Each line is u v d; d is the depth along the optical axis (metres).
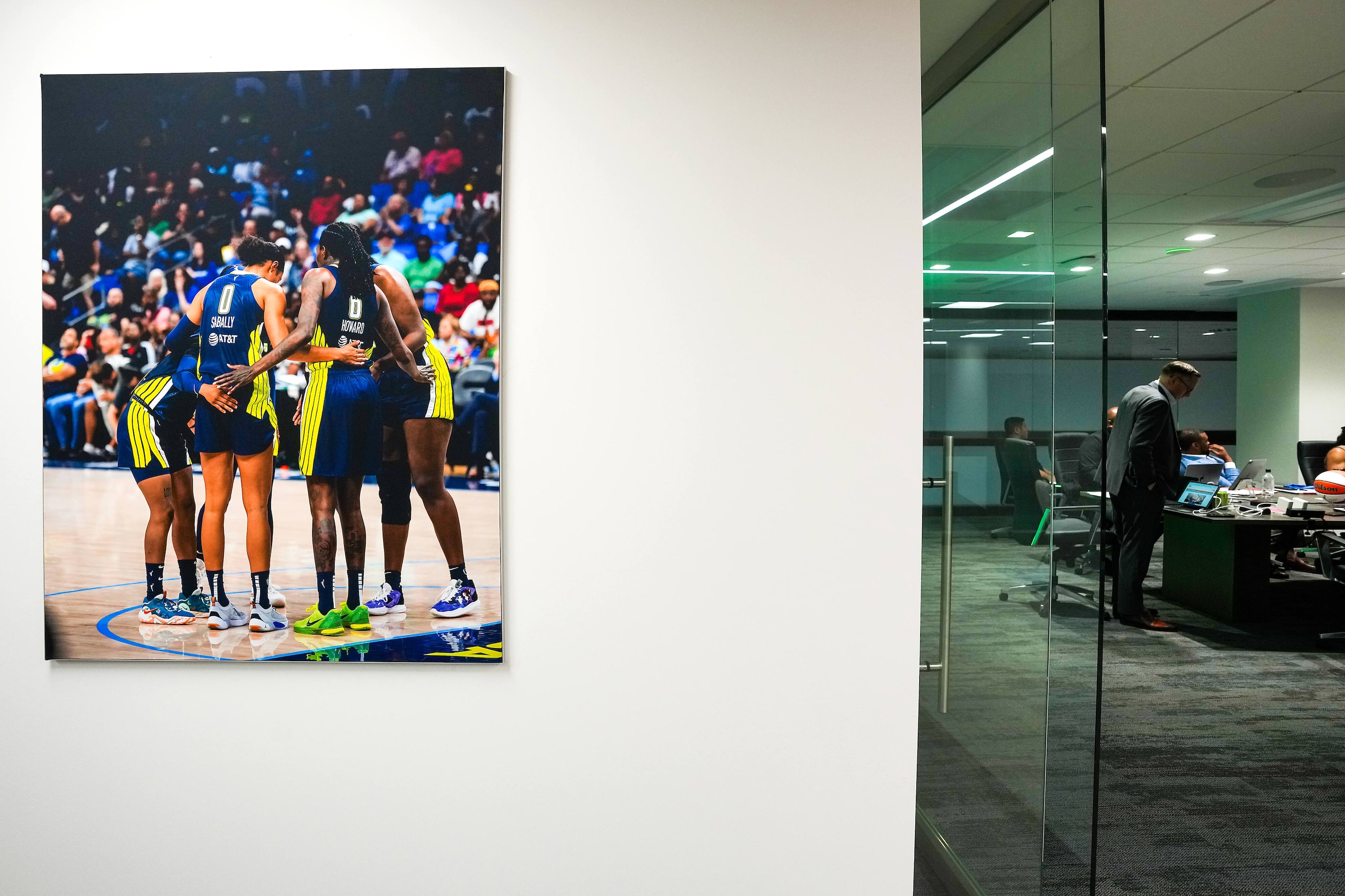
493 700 1.64
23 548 1.63
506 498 1.63
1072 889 1.68
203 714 1.64
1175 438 4.64
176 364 1.61
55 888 1.65
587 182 1.62
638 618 1.64
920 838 2.21
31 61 1.60
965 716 2.04
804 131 1.62
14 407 1.62
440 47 1.61
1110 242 6.09
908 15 1.61
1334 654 4.28
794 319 1.63
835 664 1.65
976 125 1.92
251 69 1.61
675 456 1.63
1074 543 1.66
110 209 1.60
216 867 1.65
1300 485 6.98
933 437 2.18
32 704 1.64
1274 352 8.58
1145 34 2.69
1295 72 3.01
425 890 1.65
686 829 1.65
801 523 1.64
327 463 1.61
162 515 1.62
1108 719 3.38
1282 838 2.45
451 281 1.61
